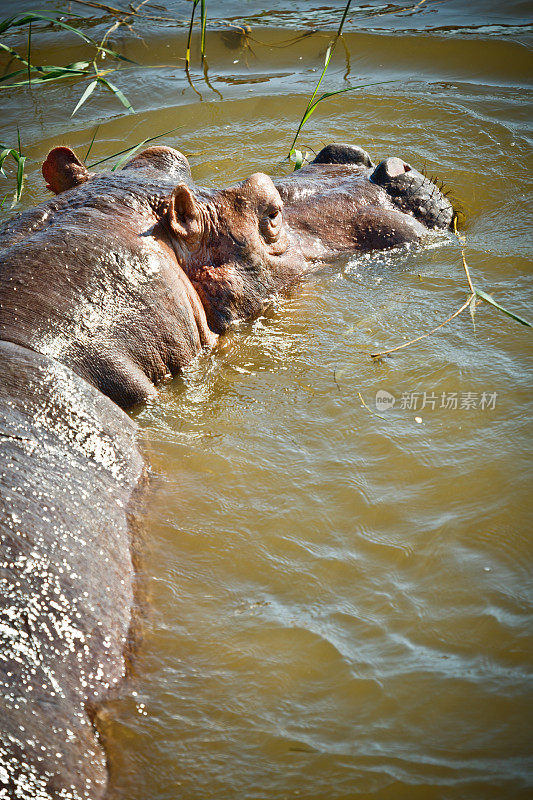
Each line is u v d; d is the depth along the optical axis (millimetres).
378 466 5137
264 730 3650
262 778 3453
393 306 6586
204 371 5871
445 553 4508
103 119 10672
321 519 4770
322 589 4340
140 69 12000
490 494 4871
